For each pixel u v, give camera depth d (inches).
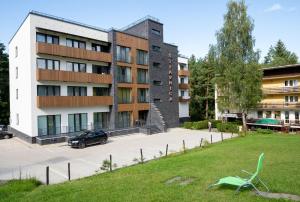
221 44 1558.8
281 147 798.5
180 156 721.6
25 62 1198.9
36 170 691.4
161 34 1755.7
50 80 1167.6
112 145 1090.1
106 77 1422.2
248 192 354.9
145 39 1640.0
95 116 1421.0
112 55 1445.6
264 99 1720.0
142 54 1632.6
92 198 369.1
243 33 1499.8
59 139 1148.5
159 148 1005.8
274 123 1582.2
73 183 491.5
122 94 1513.3
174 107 1841.8
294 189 361.1
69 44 1301.7
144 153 904.3
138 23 1715.1
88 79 1325.0
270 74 1676.9
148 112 1674.5
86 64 1364.4
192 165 567.2
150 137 1331.2
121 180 472.4
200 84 2519.7
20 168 715.4
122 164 730.2
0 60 1831.9
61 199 373.4
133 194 374.9
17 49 1343.5
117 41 1469.0
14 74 1405.0
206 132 1533.0
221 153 721.0
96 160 805.2
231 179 367.6
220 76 1576.0
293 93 1572.3
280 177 427.8
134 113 1571.1
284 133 1330.0
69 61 1284.4
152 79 1676.9
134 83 1571.1
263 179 417.1
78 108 1318.9
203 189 378.6
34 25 1146.0
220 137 1302.9
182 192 368.8
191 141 1181.1
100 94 1454.2
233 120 1889.8
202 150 837.2
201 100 2536.9
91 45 1406.3
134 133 1471.5
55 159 828.0
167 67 1798.7
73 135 1179.9
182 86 2101.4
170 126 1795.0
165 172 514.0
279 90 1609.3
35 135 1140.5
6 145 1090.1
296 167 505.4
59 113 1234.6
